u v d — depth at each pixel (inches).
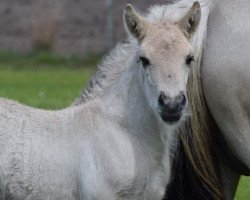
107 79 522.3
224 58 522.3
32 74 1590.8
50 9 1850.4
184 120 523.5
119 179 498.9
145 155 506.6
